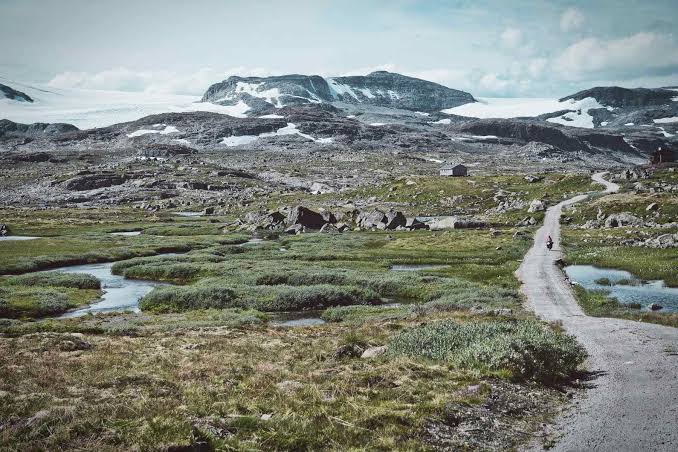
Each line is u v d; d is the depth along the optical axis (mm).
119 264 82500
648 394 20281
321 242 107750
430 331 29297
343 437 15727
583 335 32469
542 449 15492
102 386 21141
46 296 58875
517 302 48844
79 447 14336
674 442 15633
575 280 61781
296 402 18750
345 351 27922
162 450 14172
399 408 18266
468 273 69438
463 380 21766
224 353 29078
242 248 101062
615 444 15664
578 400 19984
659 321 38031
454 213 152125
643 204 117500
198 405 18250
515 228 114438
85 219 171125
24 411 17125
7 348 29984
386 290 62344
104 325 43500
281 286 62219
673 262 66500
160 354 28656
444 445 15641
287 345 31812
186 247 104312
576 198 143875
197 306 55438
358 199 187750
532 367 22719
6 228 127562
